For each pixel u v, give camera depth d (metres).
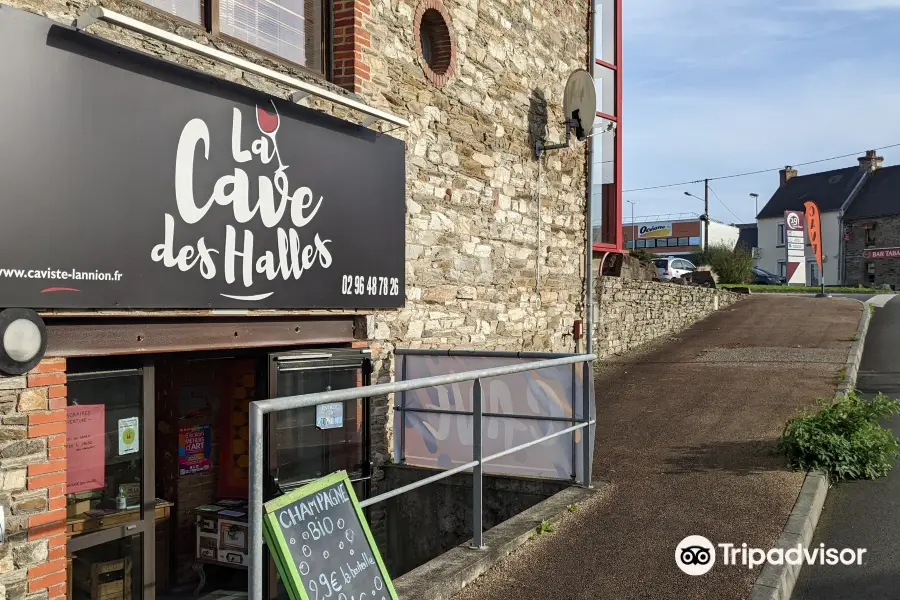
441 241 8.05
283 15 6.38
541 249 10.14
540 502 5.93
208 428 6.54
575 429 6.24
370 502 3.66
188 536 6.32
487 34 8.94
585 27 11.46
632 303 14.77
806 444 6.80
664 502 5.84
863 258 47.16
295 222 5.92
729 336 15.77
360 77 6.82
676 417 8.95
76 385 4.68
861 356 13.71
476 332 8.66
